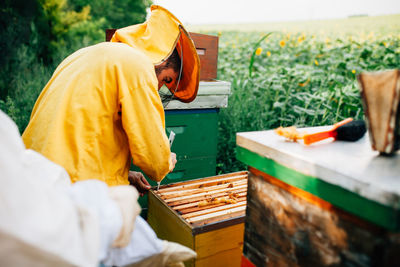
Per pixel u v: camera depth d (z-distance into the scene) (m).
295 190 0.90
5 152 0.67
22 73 5.02
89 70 1.47
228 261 1.54
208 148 2.70
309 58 5.80
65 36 6.48
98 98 1.45
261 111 3.78
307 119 4.00
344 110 3.70
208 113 2.62
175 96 2.00
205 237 1.43
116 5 7.43
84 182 0.90
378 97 0.80
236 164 3.51
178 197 1.78
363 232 0.72
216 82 2.52
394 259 0.68
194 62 1.79
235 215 1.55
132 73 1.45
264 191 1.03
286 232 0.95
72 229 0.70
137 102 1.45
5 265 0.61
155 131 1.49
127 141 1.60
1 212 0.61
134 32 1.72
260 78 4.18
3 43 5.13
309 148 0.93
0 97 4.54
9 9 5.41
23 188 0.65
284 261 0.97
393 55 4.54
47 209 0.67
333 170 0.75
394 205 0.62
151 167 1.54
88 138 1.45
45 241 0.63
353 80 3.99
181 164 2.63
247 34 8.97
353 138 1.00
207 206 1.67
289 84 4.09
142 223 1.06
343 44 5.09
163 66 1.75
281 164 0.91
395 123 0.79
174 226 1.58
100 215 0.79
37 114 1.51
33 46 5.73
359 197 0.69
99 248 0.74
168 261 1.07
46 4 6.09
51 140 1.39
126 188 0.92
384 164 0.78
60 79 1.54
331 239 0.80
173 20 1.70
